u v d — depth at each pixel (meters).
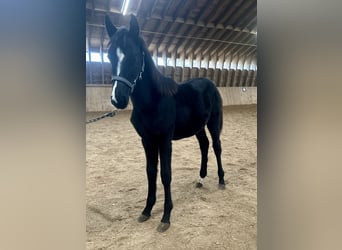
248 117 4.96
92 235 1.23
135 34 1.17
